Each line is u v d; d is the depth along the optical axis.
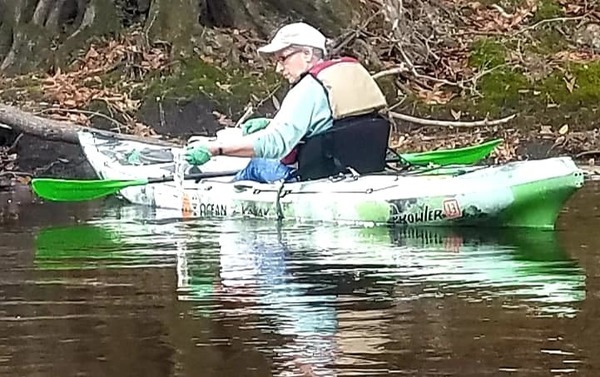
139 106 11.94
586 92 12.53
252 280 5.56
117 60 12.84
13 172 10.83
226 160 8.91
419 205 7.43
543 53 13.62
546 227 7.27
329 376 3.84
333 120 7.86
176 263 6.09
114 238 7.10
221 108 11.88
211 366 3.98
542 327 4.47
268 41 12.96
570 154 11.56
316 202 7.78
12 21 13.48
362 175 7.80
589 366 3.92
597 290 5.20
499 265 5.93
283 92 12.02
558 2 14.70
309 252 6.46
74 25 13.52
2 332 4.51
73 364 4.04
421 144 11.52
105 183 8.43
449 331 4.42
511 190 7.21
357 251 6.49
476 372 3.87
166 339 4.37
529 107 12.38
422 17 13.92
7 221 8.02
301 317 4.71
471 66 13.30
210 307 4.93
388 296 5.12
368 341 4.28
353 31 12.88
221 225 7.71
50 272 5.84
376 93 7.97
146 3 13.45
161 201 8.65
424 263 6.04
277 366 3.96
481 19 14.48
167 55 12.70
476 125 11.48
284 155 7.86
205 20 13.20
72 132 10.66
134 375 3.89
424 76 13.08
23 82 12.70
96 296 5.20
